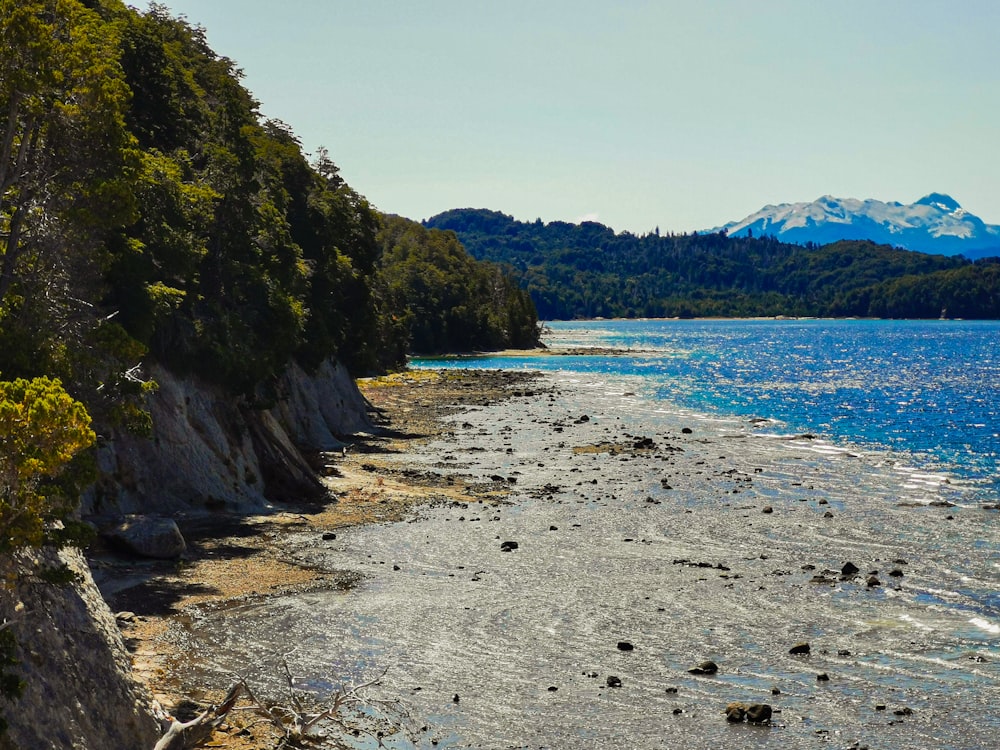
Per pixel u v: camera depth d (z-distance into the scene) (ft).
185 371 170.40
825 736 84.58
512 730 84.89
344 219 325.21
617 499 186.60
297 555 139.64
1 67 93.15
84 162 102.68
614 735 84.33
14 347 90.74
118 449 151.94
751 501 185.16
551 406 364.79
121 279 143.43
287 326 207.31
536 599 121.39
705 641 107.45
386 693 91.71
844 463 231.50
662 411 348.79
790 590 126.11
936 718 88.22
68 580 72.33
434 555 142.20
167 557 132.57
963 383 472.85
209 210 189.98
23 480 62.44
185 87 245.04
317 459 208.54
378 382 445.78
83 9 120.37
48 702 70.90
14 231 98.37
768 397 401.90
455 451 250.57
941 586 128.06
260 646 102.68
